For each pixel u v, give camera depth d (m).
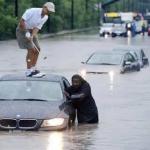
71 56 123.94
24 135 37.12
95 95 61.06
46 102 40.41
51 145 34.16
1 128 38.47
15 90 41.41
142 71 88.62
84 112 42.84
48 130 38.53
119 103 54.88
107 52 87.38
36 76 42.78
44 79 42.50
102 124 42.53
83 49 149.12
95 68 82.56
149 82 74.06
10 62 106.19
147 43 184.38
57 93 41.47
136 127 41.25
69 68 93.00
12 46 155.38
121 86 69.44
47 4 45.88
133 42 191.00
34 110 39.16
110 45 169.25
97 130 39.84
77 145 34.41
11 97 40.84
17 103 40.00
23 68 93.81
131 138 37.03
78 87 42.69
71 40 198.25
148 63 101.25
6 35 188.12
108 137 37.22
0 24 178.25
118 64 84.12
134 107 52.09
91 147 34.00
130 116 46.53
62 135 37.41
